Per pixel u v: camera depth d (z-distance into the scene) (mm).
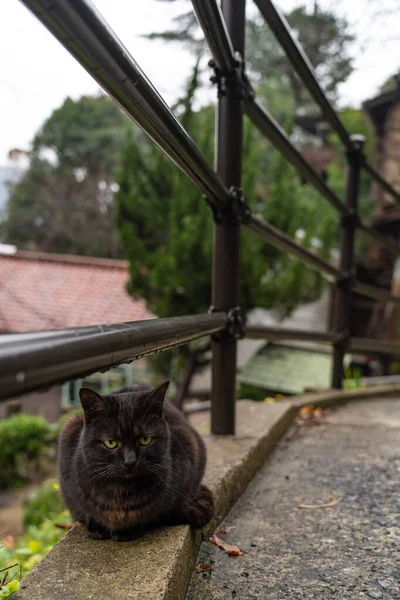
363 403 3592
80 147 19406
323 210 9555
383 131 10109
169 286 5605
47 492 5121
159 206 6301
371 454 2314
